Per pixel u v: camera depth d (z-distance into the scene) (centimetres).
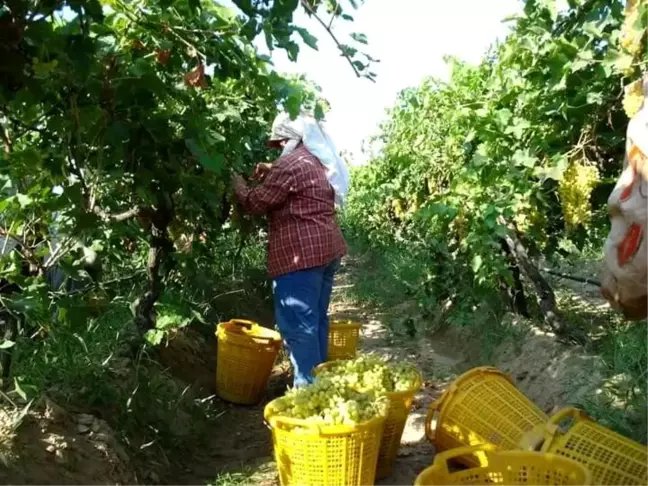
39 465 325
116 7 321
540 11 436
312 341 477
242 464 438
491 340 624
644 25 319
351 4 266
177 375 553
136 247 527
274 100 366
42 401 359
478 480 315
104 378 419
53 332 373
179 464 432
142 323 483
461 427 373
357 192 1569
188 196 398
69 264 342
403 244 1093
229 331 562
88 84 304
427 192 890
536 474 310
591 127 428
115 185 387
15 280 347
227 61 341
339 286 1183
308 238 470
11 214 357
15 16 224
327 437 329
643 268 248
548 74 440
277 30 276
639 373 423
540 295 557
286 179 468
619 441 323
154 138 335
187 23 337
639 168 248
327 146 505
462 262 687
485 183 512
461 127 621
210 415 506
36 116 330
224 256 809
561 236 578
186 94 350
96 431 367
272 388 600
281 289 481
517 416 361
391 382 407
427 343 727
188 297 602
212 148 364
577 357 498
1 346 335
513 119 476
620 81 398
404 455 434
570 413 343
